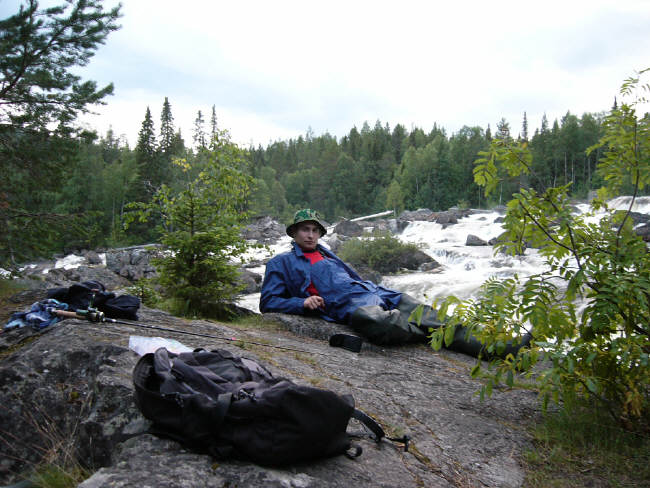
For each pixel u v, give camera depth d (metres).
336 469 2.04
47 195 13.05
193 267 7.03
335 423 2.04
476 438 2.82
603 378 2.78
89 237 12.46
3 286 10.43
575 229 3.18
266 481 1.80
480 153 3.29
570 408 2.85
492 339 2.93
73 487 2.01
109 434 2.21
